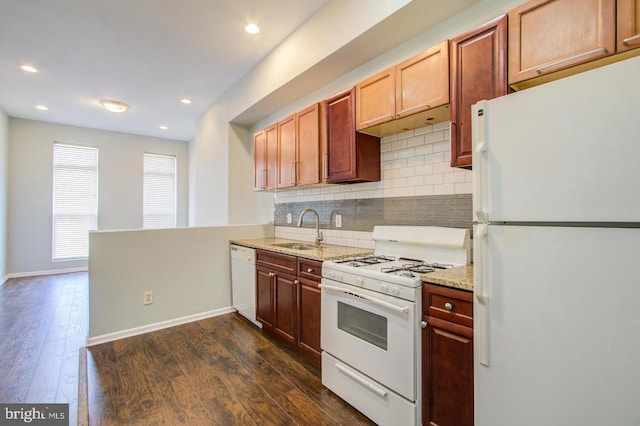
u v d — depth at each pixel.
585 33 1.26
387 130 2.36
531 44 1.41
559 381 1.08
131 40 3.04
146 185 6.79
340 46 2.40
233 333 2.99
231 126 4.32
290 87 3.14
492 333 1.24
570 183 1.05
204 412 1.83
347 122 2.45
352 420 1.77
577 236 1.03
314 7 2.60
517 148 1.17
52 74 3.76
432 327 1.51
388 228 2.35
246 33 2.95
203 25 2.82
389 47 2.40
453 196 2.07
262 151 3.62
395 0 1.99
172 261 3.21
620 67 0.95
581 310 1.03
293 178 3.04
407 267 1.89
